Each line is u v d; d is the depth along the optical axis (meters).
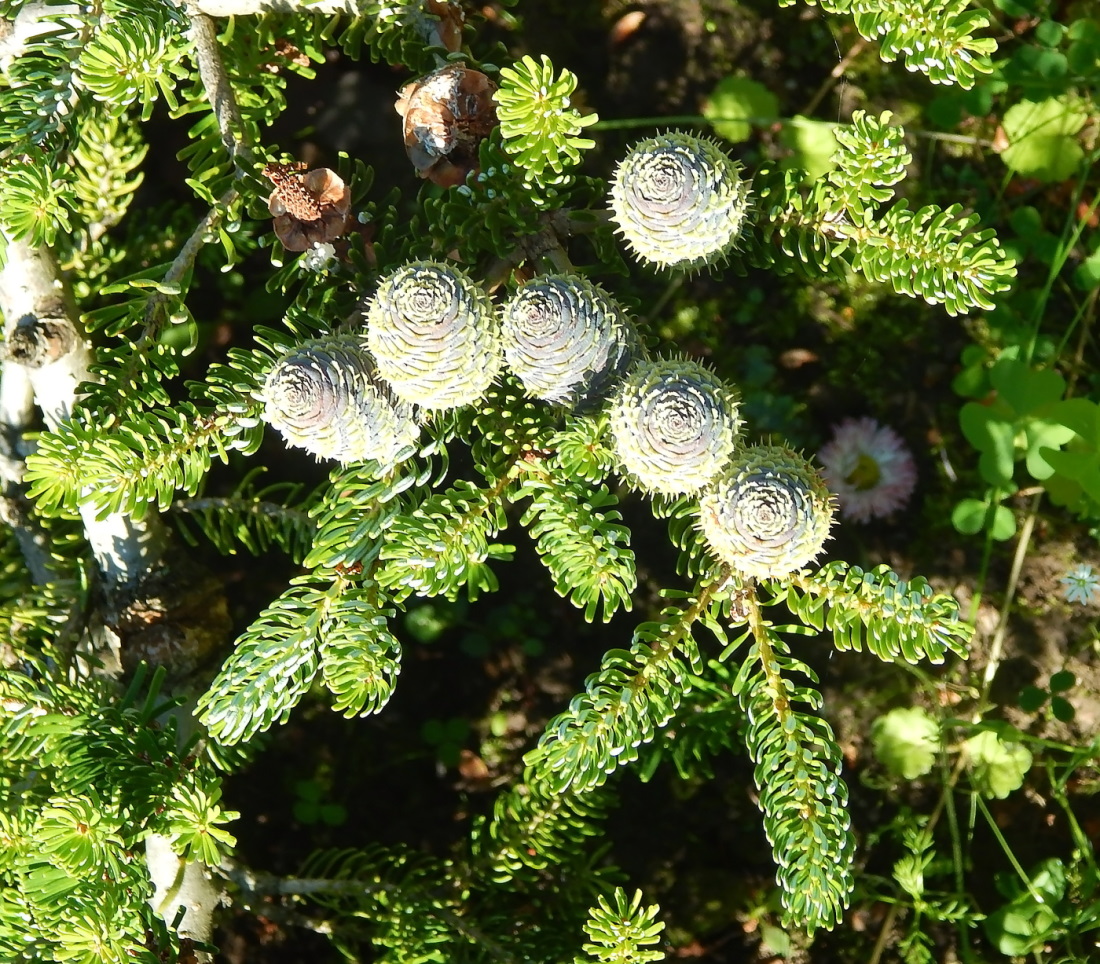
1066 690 0.65
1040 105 0.64
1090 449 0.57
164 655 0.53
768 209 0.46
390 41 0.50
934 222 0.45
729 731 0.58
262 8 0.47
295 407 0.43
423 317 0.42
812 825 0.44
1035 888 0.62
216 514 0.66
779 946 0.67
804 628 0.45
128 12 0.44
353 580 0.46
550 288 0.43
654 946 0.67
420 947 0.54
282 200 0.46
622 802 0.69
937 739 0.66
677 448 0.43
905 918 0.67
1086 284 0.62
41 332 0.50
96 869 0.44
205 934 0.55
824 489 0.44
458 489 0.46
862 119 0.45
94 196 0.56
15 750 0.48
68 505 0.45
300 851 0.69
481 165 0.46
